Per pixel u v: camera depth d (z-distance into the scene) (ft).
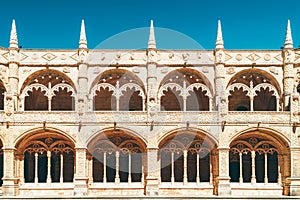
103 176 198.59
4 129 183.42
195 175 208.23
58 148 191.72
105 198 170.30
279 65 203.10
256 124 184.96
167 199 170.60
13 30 201.36
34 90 219.00
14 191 182.29
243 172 208.54
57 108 220.43
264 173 204.64
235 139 188.65
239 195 185.88
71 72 202.80
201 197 171.53
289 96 197.26
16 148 185.78
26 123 183.62
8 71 199.52
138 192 188.65
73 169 206.49
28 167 203.31
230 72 202.59
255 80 209.67
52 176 205.77
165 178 207.41
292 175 183.32
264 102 223.30
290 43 201.36
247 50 203.92
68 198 170.09
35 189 188.24
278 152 191.93
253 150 192.03
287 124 185.47
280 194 188.34
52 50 203.82
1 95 208.54
